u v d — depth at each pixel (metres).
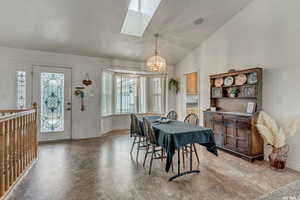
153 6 3.32
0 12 2.93
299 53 2.66
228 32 3.87
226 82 3.86
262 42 3.18
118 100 5.78
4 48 3.91
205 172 2.63
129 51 4.70
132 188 2.17
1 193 1.86
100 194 2.03
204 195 2.01
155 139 2.59
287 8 2.81
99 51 4.55
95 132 4.85
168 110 5.85
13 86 3.99
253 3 3.33
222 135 3.63
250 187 2.19
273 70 3.02
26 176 2.46
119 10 3.12
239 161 3.08
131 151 3.57
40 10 2.98
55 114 4.41
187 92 5.50
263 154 3.17
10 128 2.08
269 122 2.83
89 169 2.72
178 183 2.29
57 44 4.05
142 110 6.11
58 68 4.42
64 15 3.15
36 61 4.19
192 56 5.03
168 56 5.26
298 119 2.63
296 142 2.74
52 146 3.95
